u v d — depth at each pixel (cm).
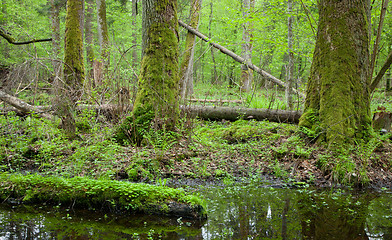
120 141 560
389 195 396
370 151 454
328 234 272
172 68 582
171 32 586
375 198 382
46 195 337
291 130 609
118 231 273
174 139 523
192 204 308
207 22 2120
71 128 584
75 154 463
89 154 484
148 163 462
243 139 628
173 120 568
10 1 1496
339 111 508
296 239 261
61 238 256
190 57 1134
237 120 826
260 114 802
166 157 488
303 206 350
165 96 566
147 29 579
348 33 527
